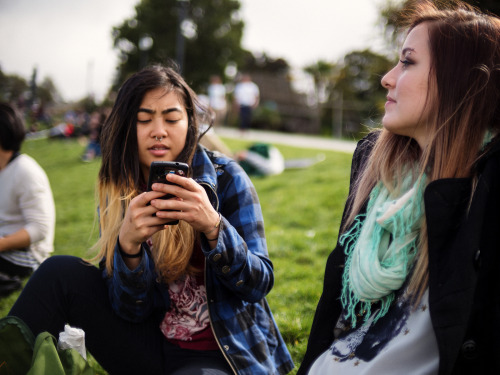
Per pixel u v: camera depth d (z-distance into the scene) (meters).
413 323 1.49
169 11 52.75
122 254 1.84
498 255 1.38
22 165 3.53
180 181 1.69
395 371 1.47
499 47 1.51
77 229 6.69
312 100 48.88
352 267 1.62
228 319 1.91
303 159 12.40
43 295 1.95
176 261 1.91
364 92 36.50
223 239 1.78
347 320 1.72
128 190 2.04
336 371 1.60
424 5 1.68
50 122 33.31
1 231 3.56
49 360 1.65
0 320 1.80
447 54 1.53
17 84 23.19
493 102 1.49
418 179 1.54
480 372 1.39
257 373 1.87
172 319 1.99
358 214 1.76
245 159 10.01
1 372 1.79
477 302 1.38
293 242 5.09
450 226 1.43
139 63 53.62
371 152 1.85
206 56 53.50
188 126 2.06
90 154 15.20
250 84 18.98
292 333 3.13
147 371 1.96
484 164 1.44
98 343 1.98
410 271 1.55
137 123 2.01
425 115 1.57
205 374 1.80
